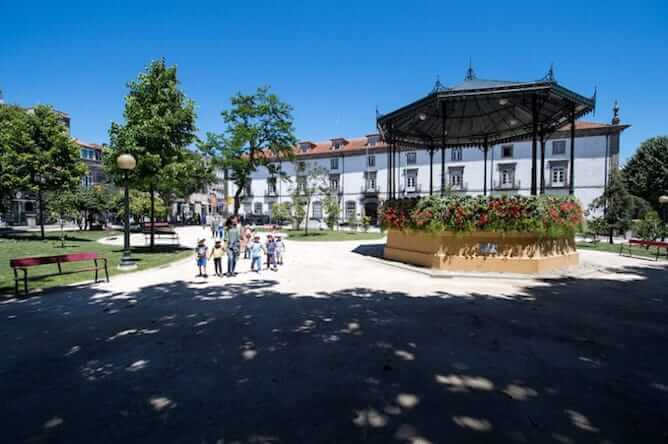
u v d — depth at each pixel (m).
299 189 36.91
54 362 3.88
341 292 7.41
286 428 2.63
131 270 10.02
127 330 4.94
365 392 3.20
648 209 25.42
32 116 19.55
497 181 39.03
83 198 28.31
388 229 12.38
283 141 33.09
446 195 10.05
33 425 2.69
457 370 3.68
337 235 27.88
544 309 6.11
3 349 4.25
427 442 2.47
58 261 7.68
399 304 6.42
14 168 18.52
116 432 2.59
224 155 31.69
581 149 35.69
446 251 9.85
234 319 5.47
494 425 2.69
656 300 6.78
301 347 4.31
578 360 3.96
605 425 2.70
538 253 9.30
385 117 12.09
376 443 2.45
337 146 49.34
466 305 6.36
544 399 3.10
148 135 13.25
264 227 42.22
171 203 52.06
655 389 3.30
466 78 11.55
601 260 12.47
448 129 15.05
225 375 3.54
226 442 2.46
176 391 3.22
